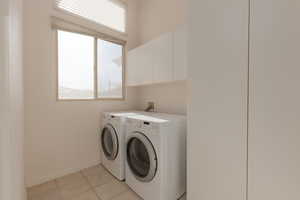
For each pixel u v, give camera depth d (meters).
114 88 2.63
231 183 1.06
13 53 0.69
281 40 0.83
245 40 0.96
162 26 2.43
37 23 1.80
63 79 2.07
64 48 2.06
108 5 2.46
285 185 0.84
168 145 1.45
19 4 1.09
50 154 1.93
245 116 0.98
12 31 0.66
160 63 1.93
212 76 1.13
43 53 1.86
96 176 2.04
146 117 1.74
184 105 2.17
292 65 0.80
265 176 0.91
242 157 1.00
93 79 2.36
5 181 0.52
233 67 1.02
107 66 2.53
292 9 0.79
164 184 1.41
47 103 1.90
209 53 1.14
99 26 2.34
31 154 1.79
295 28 0.79
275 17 0.85
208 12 1.14
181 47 1.66
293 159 0.82
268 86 0.89
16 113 0.82
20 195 1.00
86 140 2.26
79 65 2.21
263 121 0.91
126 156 1.82
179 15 2.17
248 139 0.97
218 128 1.11
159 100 2.53
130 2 2.78
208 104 1.16
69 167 2.10
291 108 0.82
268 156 0.90
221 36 1.07
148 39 2.68
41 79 1.85
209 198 1.17
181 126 1.59
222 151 1.10
